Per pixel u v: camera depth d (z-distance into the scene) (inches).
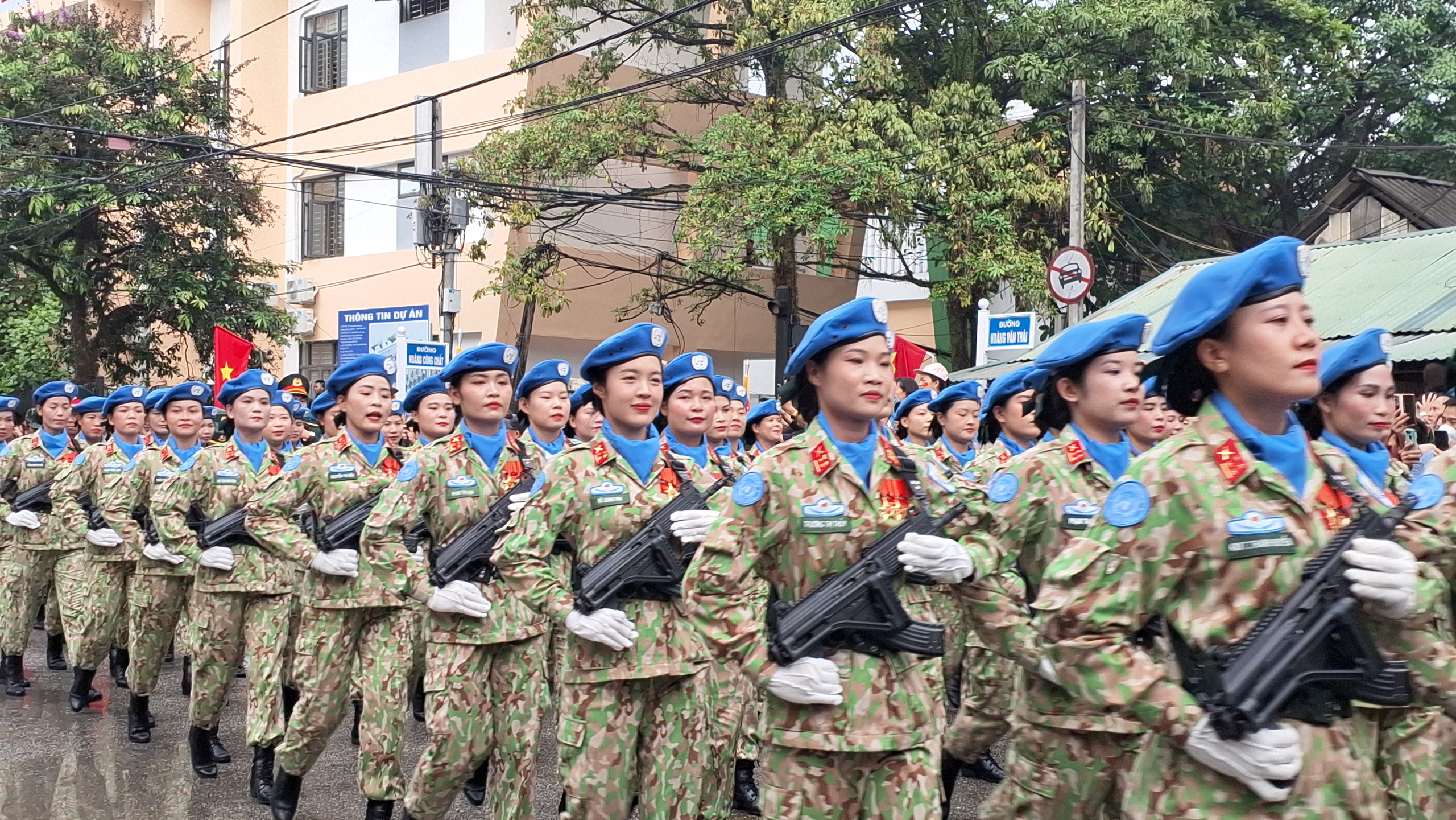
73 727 348.8
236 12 1034.7
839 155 683.4
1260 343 112.5
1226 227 872.9
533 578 202.7
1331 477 117.8
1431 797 169.6
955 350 846.5
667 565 199.3
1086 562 117.8
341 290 985.5
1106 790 185.8
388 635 251.8
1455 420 295.7
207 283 858.1
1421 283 505.4
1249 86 789.2
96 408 463.5
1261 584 111.2
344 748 328.5
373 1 972.6
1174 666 120.3
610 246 917.2
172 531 298.2
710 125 805.9
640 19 836.6
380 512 235.6
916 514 159.8
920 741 156.1
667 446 222.5
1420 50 883.4
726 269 735.1
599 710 198.5
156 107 842.8
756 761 278.5
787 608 157.1
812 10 715.4
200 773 299.0
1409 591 109.4
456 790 227.9
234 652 298.5
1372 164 909.2
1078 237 626.8
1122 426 197.5
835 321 157.9
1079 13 729.6
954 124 720.3
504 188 725.3
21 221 790.5
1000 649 169.6
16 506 401.7
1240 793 112.3
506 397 249.1
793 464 159.3
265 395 323.6
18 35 862.5
